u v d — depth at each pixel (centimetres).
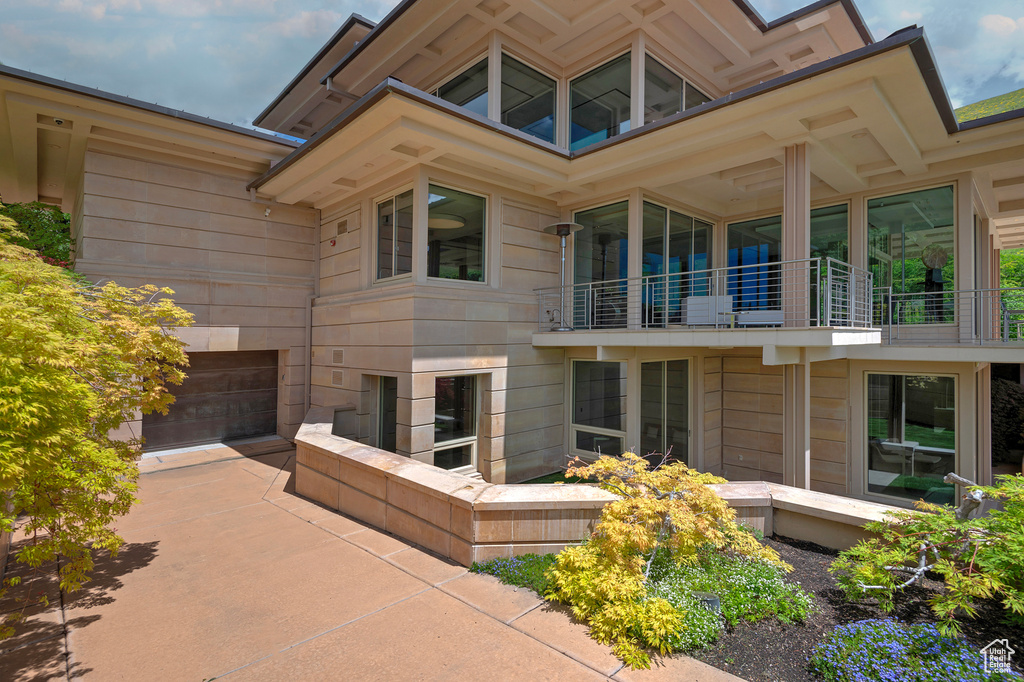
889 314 887
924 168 855
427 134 756
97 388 470
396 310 877
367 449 677
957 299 848
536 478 1033
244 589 453
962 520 427
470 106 1088
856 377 952
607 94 1081
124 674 336
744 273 1151
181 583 466
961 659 306
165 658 353
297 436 761
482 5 973
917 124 730
